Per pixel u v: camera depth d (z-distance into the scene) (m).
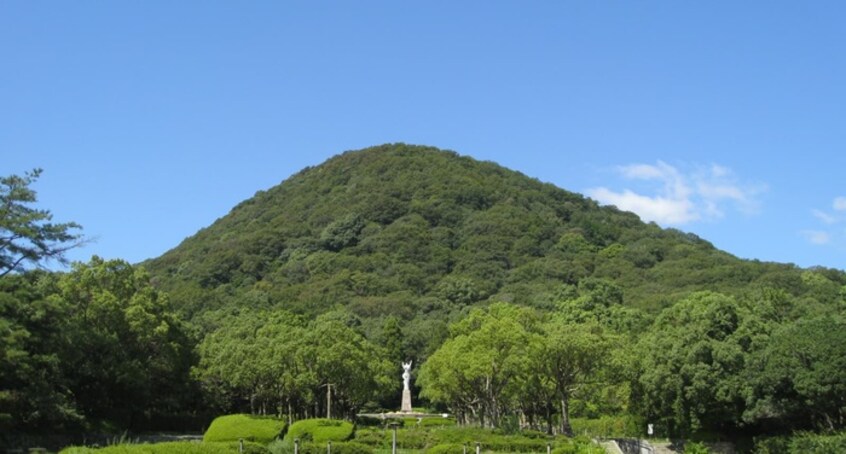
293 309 119.75
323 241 168.25
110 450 28.16
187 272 155.00
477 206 188.12
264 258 161.50
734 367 58.09
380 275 149.00
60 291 60.06
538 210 189.25
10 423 45.69
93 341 57.50
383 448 49.16
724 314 61.88
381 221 178.12
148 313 63.16
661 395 60.56
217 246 169.75
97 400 60.69
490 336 62.06
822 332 50.72
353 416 82.62
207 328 100.69
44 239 46.28
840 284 114.69
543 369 62.72
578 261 149.38
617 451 56.38
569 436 61.50
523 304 120.50
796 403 51.66
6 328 41.03
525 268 146.62
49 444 49.59
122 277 64.06
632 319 93.19
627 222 194.12
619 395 67.00
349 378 69.12
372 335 113.44
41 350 47.41
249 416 51.06
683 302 72.75
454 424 76.06
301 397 76.31
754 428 61.03
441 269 152.88
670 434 65.75
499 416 76.25
